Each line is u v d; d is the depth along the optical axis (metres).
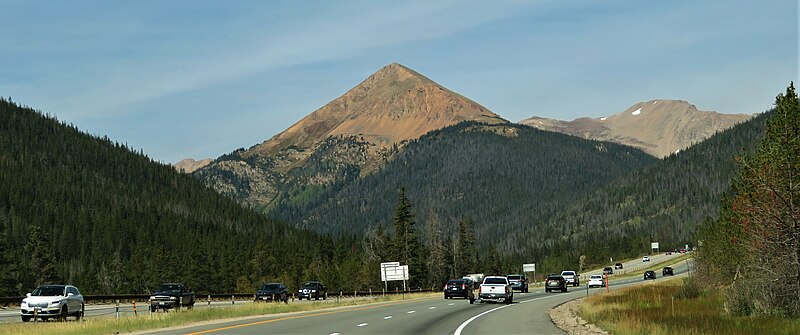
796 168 30.16
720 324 26.73
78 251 170.25
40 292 39.38
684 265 173.88
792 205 29.69
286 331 27.77
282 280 139.38
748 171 34.06
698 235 58.00
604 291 74.38
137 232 185.50
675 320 29.02
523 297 67.56
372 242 136.38
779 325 25.95
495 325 31.36
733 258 48.56
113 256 159.62
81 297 41.53
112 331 28.84
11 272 98.19
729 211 51.84
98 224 185.25
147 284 132.62
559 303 54.28
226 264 143.88
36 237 106.38
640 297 49.88
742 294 33.00
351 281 129.12
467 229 149.00
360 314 40.06
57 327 30.81
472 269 148.25
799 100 33.38
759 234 31.06
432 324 31.83
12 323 35.50
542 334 26.89
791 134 32.06
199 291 133.25
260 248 153.75
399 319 35.31
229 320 35.78
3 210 180.75
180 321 33.62
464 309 45.72
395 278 78.06
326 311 43.88
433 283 135.50
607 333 27.56
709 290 53.09
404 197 126.81
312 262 151.00
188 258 140.88
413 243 125.62
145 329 30.19
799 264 29.64
